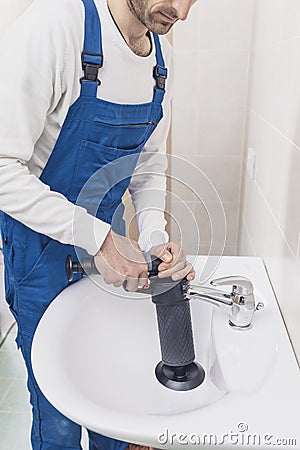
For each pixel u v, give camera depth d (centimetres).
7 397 181
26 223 87
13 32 81
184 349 84
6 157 82
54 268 101
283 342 81
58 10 80
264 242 119
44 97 82
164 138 118
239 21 169
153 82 98
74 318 90
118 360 91
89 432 129
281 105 102
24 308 106
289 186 92
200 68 176
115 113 92
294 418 63
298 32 87
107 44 86
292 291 84
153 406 81
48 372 73
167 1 73
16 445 159
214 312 90
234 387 70
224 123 183
